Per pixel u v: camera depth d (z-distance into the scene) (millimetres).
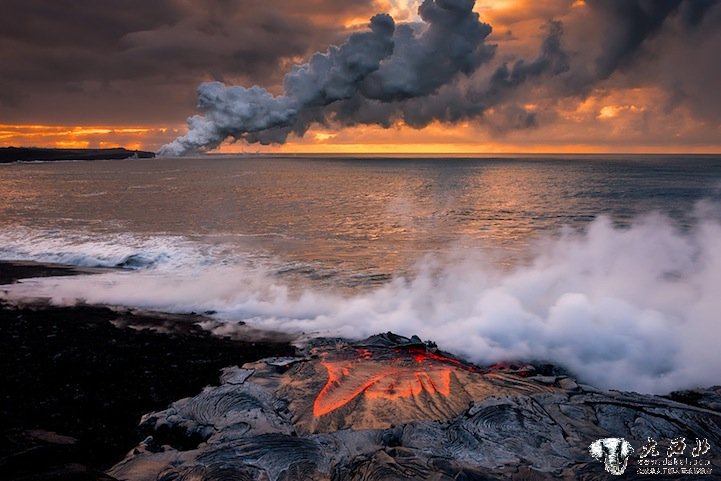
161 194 54125
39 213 37312
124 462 7262
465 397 9070
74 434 8320
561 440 7488
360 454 7203
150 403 9484
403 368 10438
